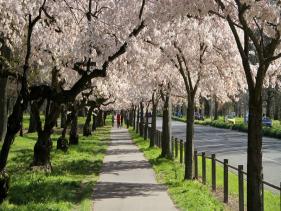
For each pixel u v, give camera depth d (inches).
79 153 1077.1
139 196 551.2
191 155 683.4
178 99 1288.1
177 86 927.7
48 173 704.4
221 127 2773.1
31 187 552.4
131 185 639.8
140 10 526.9
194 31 619.5
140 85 1080.8
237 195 578.9
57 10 607.5
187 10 400.2
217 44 701.9
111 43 538.3
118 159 1003.3
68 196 522.6
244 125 2322.8
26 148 1148.5
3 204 452.1
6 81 1321.4
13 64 739.4
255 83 405.4
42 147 740.0
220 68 742.5
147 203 506.9
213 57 709.9
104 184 648.4
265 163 952.3
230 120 2928.2
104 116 3297.2
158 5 443.5
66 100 567.8
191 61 698.8
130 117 3186.5
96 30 539.5
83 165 854.5
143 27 550.3
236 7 427.8
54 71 758.5
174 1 408.2
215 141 1595.7
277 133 1836.9
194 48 677.3
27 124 2815.0
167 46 625.3
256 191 382.0
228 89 828.6
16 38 685.9
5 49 771.4
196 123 3499.0
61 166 819.4
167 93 1003.3
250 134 386.0
